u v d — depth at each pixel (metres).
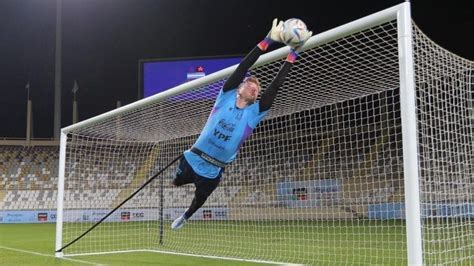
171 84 17.08
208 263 7.92
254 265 7.64
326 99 8.41
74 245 11.30
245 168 13.93
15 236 13.65
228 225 14.07
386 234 10.56
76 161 16.61
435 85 5.51
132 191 15.96
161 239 11.40
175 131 11.00
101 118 9.17
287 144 13.11
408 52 4.34
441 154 5.30
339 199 11.87
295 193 12.91
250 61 4.44
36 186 22.92
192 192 15.04
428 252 4.76
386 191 10.52
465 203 5.74
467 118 5.97
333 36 5.04
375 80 7.16
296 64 6.31
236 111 4.45
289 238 11.27
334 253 8.73
